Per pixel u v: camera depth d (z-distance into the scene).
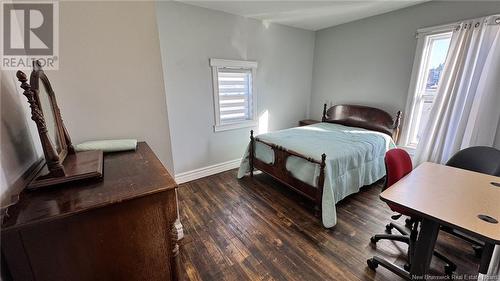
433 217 1.07
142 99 1.46
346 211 2.33
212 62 2.99
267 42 3.56
